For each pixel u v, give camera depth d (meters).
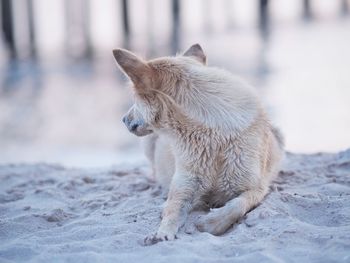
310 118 5.15
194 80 2.57
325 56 8.49
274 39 10.63
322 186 2.73
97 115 5.78
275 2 16.06
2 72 8.73
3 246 2.41
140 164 3.28
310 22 12.55
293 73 7.36
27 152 4.48
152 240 2.39
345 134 4.60
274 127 2.83
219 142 2.54
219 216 2.47
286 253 2.28
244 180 2.55
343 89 6.26
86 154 4.35
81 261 2.29
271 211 2.48
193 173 2.57
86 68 8.87
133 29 12.62
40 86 7.55
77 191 2.90
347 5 14.12
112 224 2.53
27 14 11.62
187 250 2.32
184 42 10.88
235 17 14.05
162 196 2.74
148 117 2.57
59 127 5.34
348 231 2.36
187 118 2.54
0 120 5.72
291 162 3.07
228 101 2.56
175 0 13.21
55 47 11.16
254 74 7.38
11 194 2.89
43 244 2.42
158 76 2.57
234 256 2.30
